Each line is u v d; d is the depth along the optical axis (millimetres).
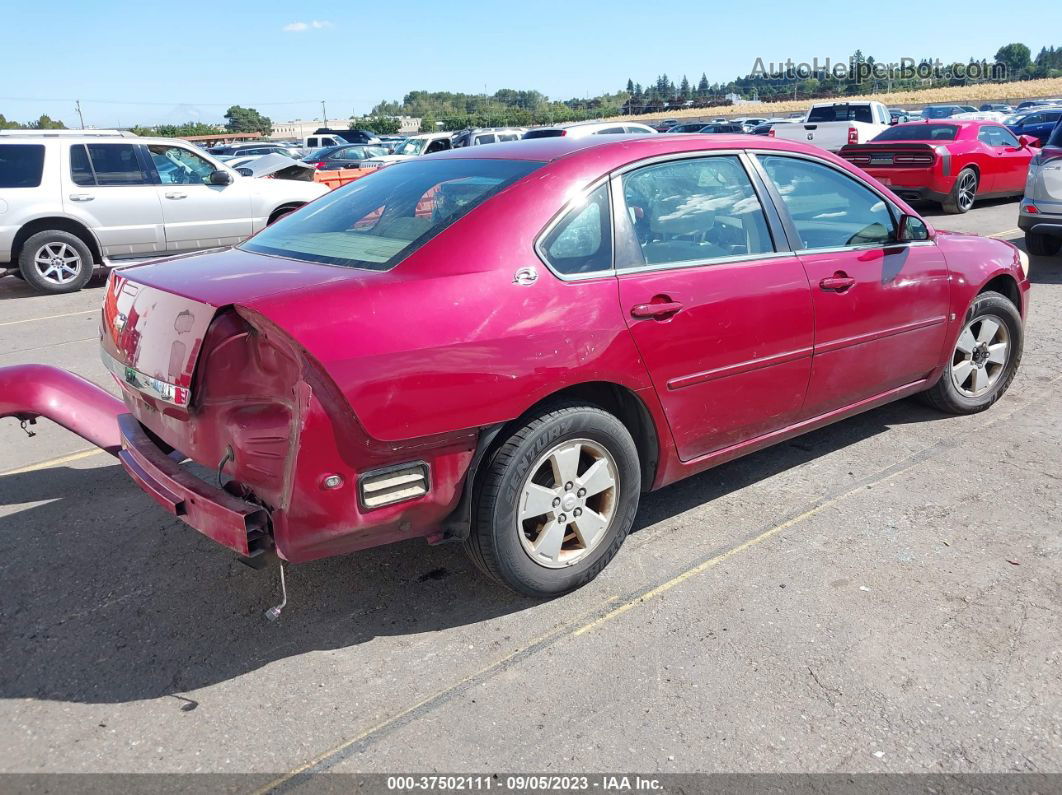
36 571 3564
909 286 4312
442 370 2730
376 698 2754
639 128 16844
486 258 2941
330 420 2578
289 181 11969
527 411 3037
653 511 4008
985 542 3648
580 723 2625
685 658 2922
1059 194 9180
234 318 2664
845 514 3926
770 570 3463
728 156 3732
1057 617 3113
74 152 10398
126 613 3254
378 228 3225
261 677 2867
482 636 3070
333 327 2586
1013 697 2703
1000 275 5016
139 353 2943
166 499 2881
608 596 3305
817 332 3885
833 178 4133
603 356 3107
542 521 3186
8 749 2545
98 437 3783
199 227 11203
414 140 23484
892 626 3074
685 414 3479
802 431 4082
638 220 3357
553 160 3309
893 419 5102
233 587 3426
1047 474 4293
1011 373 5215
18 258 10273
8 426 5383
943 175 13672
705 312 3420
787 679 2805
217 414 2729
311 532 2660
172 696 2779
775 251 3779
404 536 2893
